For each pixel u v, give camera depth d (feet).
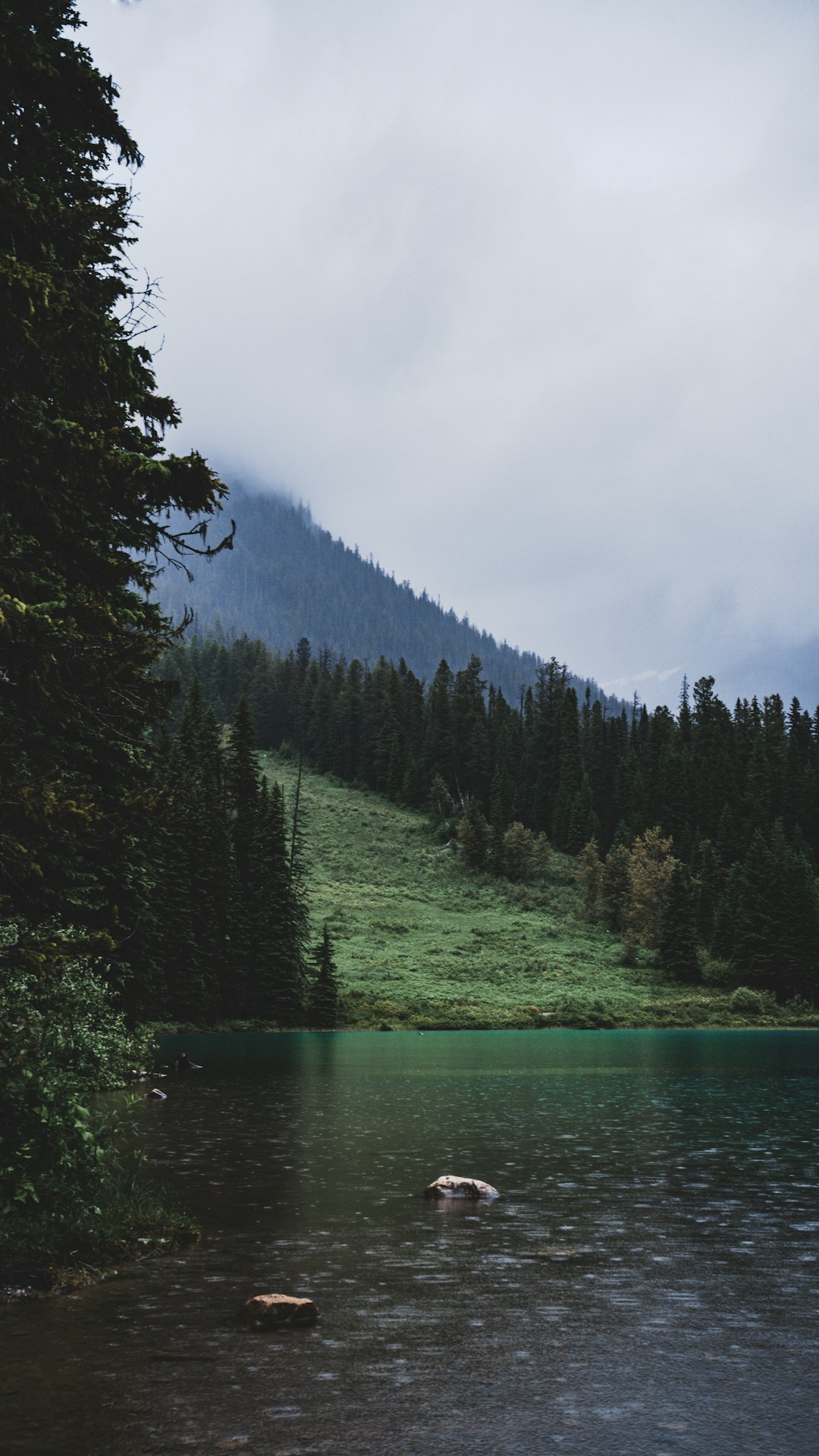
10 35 37.65
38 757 35.06
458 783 645.92
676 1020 314.35
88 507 36.96
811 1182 54.75
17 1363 25.14
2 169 40.14
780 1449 20.42
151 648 35.47
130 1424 21.20
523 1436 20.97
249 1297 31.83
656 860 478.18
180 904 237.86
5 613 29.32
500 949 393.09
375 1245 39.60
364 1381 24.22
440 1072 136.15
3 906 39.81
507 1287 33.45
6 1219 35.70
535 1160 62.39
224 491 38.86
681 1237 41.42
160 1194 49.44
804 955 364.99
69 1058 42.42
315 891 442.91
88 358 36.88
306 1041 218.18
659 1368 25.49
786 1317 30.09
